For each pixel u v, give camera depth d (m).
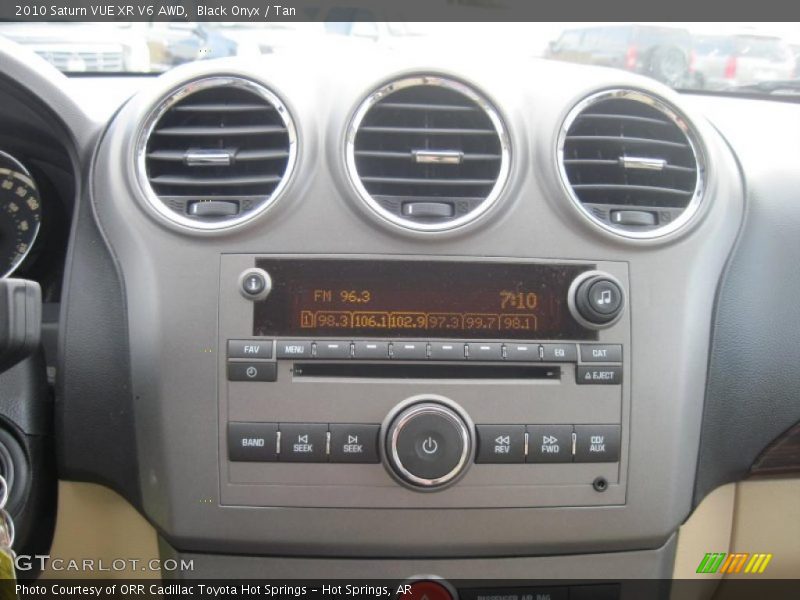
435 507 1.15
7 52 1.27
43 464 1.23
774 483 1.29
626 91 1.23
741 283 1.25
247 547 1.18
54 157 1.48
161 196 1.19
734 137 1.42
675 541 1.23
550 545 1.18
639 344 1.18
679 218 1.21
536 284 1.18
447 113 1.21
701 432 1.21
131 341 1.17
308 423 1.14
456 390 1.15
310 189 1.18
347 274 1.17
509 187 1.18
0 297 1.00
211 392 1.15
